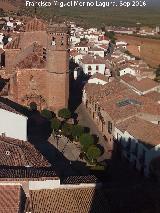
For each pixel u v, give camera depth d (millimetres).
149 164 69875
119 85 104438
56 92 93625
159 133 72812
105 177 67688
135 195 60500
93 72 147000
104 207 51250
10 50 109062
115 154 80250
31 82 94188
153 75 149375
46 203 49281
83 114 103812
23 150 59594
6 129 66188
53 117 93188
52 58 91812
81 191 52625
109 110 86500
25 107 94812
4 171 50875
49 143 80812
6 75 103000
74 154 76750
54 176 51500
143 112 82938
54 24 93688
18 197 45625
